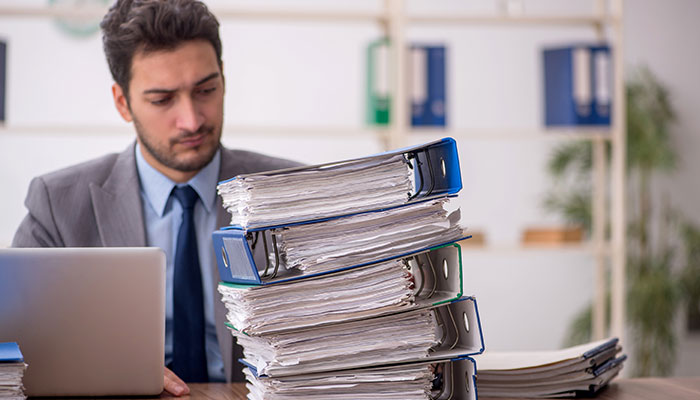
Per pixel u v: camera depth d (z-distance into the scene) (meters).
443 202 0.79
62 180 1.52
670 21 4.65
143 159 1.54
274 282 0.74
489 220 4.46
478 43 4.45
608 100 2.93
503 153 4.47
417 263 0.84
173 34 1.38
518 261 4.47
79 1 3.29
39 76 3.90
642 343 4.25
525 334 4.48
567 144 4.27
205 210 1.52
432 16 2.89
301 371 0.75
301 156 4.22
